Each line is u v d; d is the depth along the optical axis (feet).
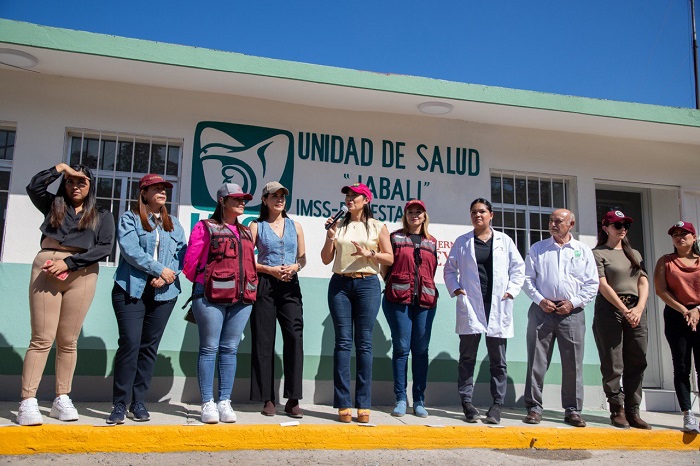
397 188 22.11
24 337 18.42
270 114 21.38
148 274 15.66
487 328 17.84
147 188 16.12
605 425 18.16
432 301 17.58
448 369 21.07
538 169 23.54
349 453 14.78
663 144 24.91
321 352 20.20
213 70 18.66
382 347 20.61
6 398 18.10
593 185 23.98
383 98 20.66
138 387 15.67
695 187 24.61
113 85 20.24
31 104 19.62
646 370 24.16
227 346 15.96
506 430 16.31
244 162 20.97
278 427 14.99
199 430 14.42
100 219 15.64
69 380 15.30
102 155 20.29
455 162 22.80
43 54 17.93
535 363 18.15
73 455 13.58
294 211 21.09
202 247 15.96
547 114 21.74
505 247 18.38
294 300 16.98
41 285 14.92
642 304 18.13
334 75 19.51
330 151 21.75
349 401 16.40
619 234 18.71
